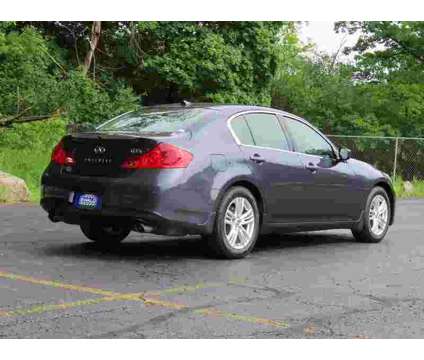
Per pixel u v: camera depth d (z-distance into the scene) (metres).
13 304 5.45
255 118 8.37
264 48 26.17
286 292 6.28
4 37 21.00
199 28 25.42
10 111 19.41
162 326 4.96
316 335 4.88
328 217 9.06
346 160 9.30
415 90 35.06
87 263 7.31
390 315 5.54
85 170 7.60
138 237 9.41
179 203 7.26
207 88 25.78
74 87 21.22
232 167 7.76
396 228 11.84
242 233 7.93
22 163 16.98
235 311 5.48
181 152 7.36
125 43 25.67
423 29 34.56
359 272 7.43
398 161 22.39
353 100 36.06
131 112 8.52
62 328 4.83
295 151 8.67
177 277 6.75
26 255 7.66
